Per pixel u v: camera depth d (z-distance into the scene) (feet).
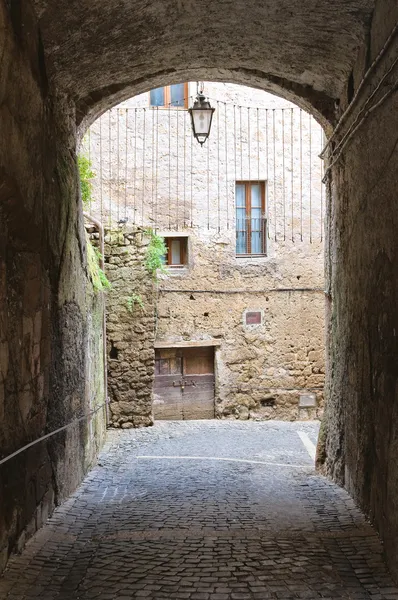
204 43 21.48
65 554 14.82
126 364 39.17
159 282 42.24
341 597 12.06
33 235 15.98
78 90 21.67
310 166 43.91
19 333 14.92
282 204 43.65
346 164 20.65
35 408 16.49
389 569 13.50
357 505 19.02
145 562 14.14
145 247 39.37
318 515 18.52
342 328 21.77
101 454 30.94
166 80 24.53
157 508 19.67
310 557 14.43
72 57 18.66
